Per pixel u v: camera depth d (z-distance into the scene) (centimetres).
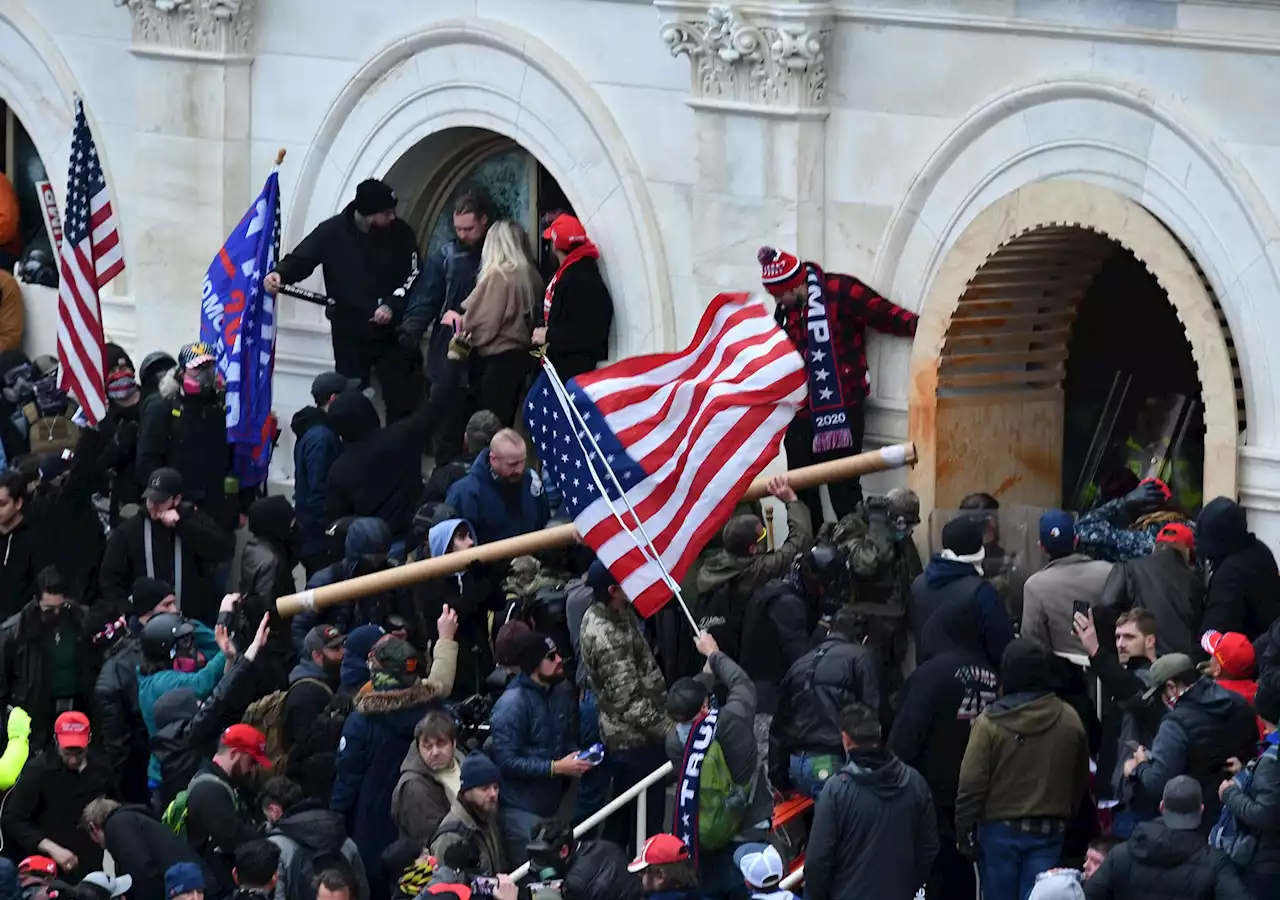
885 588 3509
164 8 4619
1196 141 3478
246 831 3134
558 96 4200
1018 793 2983
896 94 3800
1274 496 3444
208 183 4650
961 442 3828
